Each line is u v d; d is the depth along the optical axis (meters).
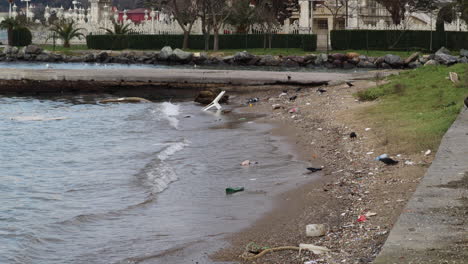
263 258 8.27
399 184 11.21
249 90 32.94
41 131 20.94
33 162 15.60
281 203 11.13
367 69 55.28
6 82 34.69
